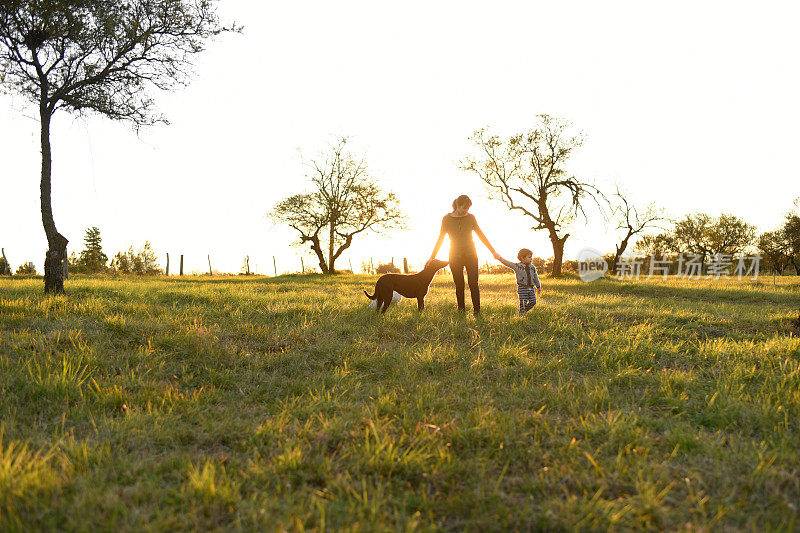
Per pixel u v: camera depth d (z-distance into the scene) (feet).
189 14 39.24
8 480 8.00
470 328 23.21
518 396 14.08
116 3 36.86
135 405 12.67
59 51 35.99
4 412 11.92
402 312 26.78
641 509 7.77
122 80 39.22
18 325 20.89
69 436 10.70
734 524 7.65
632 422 11.55
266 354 18.31
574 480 8.96
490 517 7.83
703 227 155.02
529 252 28.25
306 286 54.19
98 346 17.53
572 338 22.30
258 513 7.70
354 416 12.19
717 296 52.80
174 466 9.50
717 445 10.46
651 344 20.40
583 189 100.22
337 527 7.43
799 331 24.38
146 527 7.16
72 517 7.48
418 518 7.77
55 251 34.53
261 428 11.22
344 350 18.57
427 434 10.93
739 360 18.12
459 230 26.86
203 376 15.88
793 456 9.69
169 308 27.45
